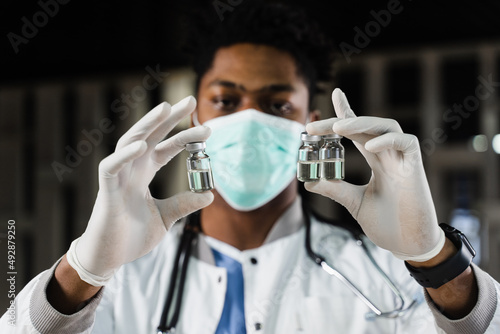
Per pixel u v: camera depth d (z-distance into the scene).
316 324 1.28
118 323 1.28
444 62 2.95
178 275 1.34
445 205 3.04
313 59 1.42
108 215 0.97
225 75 1.33
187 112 1.00
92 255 0.98
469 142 3.01
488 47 2.77
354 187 1.04
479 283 1.03
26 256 3.48
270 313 1.29
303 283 1.33
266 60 1.33
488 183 2.96
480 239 2.97
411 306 1.20
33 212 3.49
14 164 3.54
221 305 1.29
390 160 1.00
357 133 0.99
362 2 2.42
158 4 2.43
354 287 1.22
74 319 1.00
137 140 0.97
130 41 2.65
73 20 2.56
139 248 1.02
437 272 1.00
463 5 2.43
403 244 1.01
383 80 3.13
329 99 2.82
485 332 1.01
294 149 1.34
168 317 1.28
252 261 1.35
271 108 1.34
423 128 3.08
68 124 3.44
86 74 2.96
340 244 1.42
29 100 3.48
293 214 1.41
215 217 1.38
